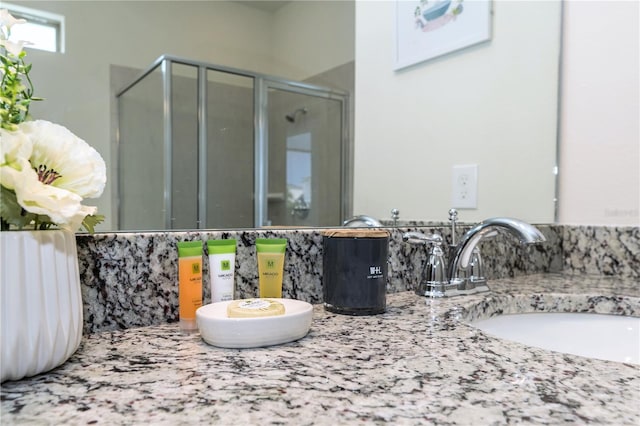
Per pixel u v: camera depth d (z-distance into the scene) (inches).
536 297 34.5
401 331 22.2
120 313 22.0
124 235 22.2
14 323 14.3
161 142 28.0
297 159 34.8
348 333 21.7
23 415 12.6
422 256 35.4
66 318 16.0
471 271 34.8
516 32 48.3
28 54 24.5
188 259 21.9
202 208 29.0
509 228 31.5
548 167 48.0
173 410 12.9
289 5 35.7
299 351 18.7
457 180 46.1
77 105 25.7
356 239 25.6
